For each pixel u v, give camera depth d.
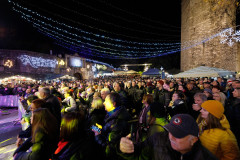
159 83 6.10
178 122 1.21
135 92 7.26
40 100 2.81
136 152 1.48
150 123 2.49
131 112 6.12
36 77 22.52
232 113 3.00
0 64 19.62
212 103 1.84
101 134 2.25
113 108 2.53
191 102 4.41
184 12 26.31
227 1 12.80
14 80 19.27
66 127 1.69
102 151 1.92
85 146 1.72
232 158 1.64
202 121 2.11
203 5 20.16
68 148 1.67
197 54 21.67
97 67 49.31
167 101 5.16
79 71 36.69
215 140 1.70
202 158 1.16
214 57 19.05
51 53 28.86
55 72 27.72
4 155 4.11
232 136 1.73
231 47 17.33
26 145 2.13
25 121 3.62
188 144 1.17
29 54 22.55
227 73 9.70
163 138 1.43
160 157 1.35
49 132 1.94
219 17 18.17
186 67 24.97
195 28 21.89
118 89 5.88
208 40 19.73
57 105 3.67
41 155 1.81
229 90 5.40
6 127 6.44
